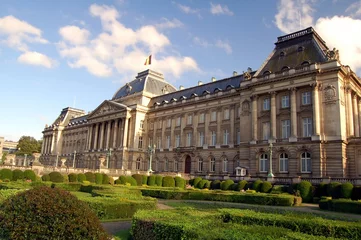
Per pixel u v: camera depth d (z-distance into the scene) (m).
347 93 52.09
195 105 77.81
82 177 53.34
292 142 51.56
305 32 58.06
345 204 28.05
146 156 88.19
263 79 58.31
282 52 59.72
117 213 20.52
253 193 37.25
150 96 94.62
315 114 49.94
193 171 73.56
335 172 46.84
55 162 134.00
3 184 35.66
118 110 94.12
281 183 45.91
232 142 66.94
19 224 10.07
